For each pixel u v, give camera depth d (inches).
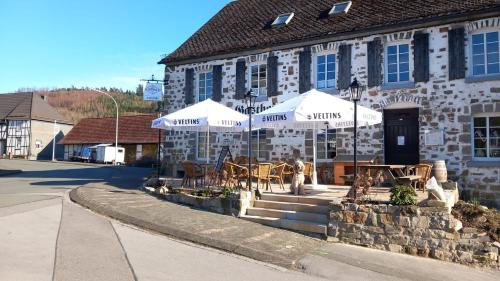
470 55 505.4
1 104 2156.7
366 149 562.6
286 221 376.8
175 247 297.9
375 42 561.6
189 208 423.8
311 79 610.5
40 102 2160.4
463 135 501.7
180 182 564.4
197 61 723.4
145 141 1638.8
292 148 622.5
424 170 436.8
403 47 551.8
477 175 490.3
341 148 582.6
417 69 532.7
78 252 265.3
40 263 239.9
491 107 486.6
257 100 655.1
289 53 632.4
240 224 374.0
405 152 542.0
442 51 520.7
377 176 449.4
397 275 281.4
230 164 463.5
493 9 481.1
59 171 1037.8
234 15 794.2
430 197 339.9
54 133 1955.0
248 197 416.8
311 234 365.7
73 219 356.2
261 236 338.6
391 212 343.0
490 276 298.8
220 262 274.1
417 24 531.8
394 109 551.2
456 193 435.8
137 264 252.2
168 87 757.3
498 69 492.7
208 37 757.9
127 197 466.0
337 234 356.8
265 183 498.9
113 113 3671.3
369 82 563.2
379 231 345.4
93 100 3969.0
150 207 411.5
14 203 427.8
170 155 747.4
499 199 476.1
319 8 672.4
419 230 334.6
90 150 1699.1
